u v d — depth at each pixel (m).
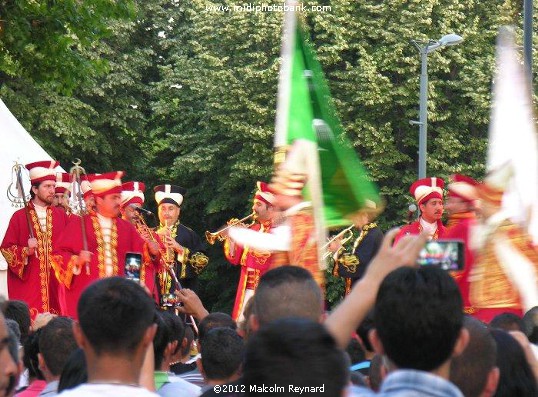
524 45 31.23
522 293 15.07
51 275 22.56
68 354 9.34
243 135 62.25
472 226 16.34
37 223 22.56
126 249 21.98
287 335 5.20
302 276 7.41
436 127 63.84
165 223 25.88
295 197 12.36
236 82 62.66
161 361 10.11
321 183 12.03
